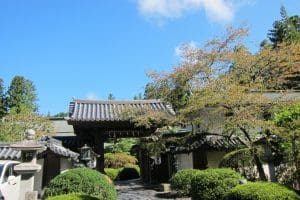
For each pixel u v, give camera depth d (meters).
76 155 14.46
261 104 10.37
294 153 9.07
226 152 15.26
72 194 7.39
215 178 9.75
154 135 14.82
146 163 20.34
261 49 11.46
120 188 17.41
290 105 10.12
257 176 12.09
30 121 19.05
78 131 15.88
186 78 12.80
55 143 15.23
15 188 9.54
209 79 12.26
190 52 12.80
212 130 14.23
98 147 14.93
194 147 14.77
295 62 11.07
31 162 10.40
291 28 35.25
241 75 11.40
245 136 11.50
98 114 15.12
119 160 26.28
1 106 37.44
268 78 11.45
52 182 9.05
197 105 11.08
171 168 17.72
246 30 12.73
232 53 11.73
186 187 13.09
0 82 42.41
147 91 14.66
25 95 42.09
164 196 13.78
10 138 17.95
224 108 10.85
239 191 7.04
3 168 9.32
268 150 10.81
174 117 13.21
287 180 9.98
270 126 9.58
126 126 15.03
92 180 9.12
